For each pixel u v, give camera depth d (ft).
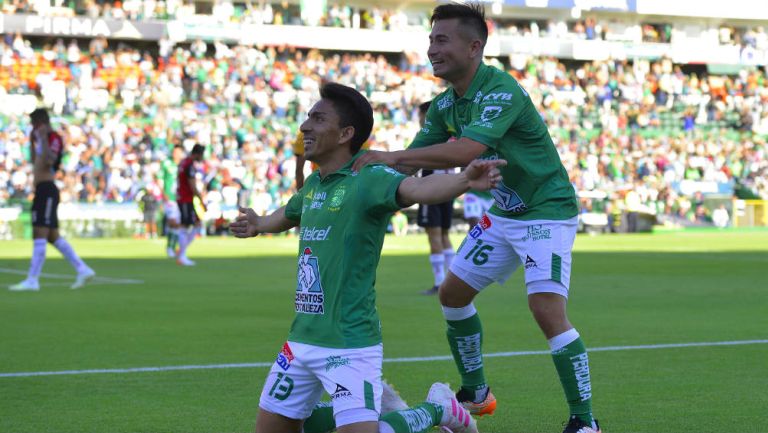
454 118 39.09
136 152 240.12
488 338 64.54
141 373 51.19
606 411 42.34
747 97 335.47
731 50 338.95
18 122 236.84
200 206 136.67
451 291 40.91
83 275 100.73
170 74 268.62
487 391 41.78
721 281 111.24
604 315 77.97
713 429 39.17
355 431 28.48
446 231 97.25
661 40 350.64
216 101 269.85
